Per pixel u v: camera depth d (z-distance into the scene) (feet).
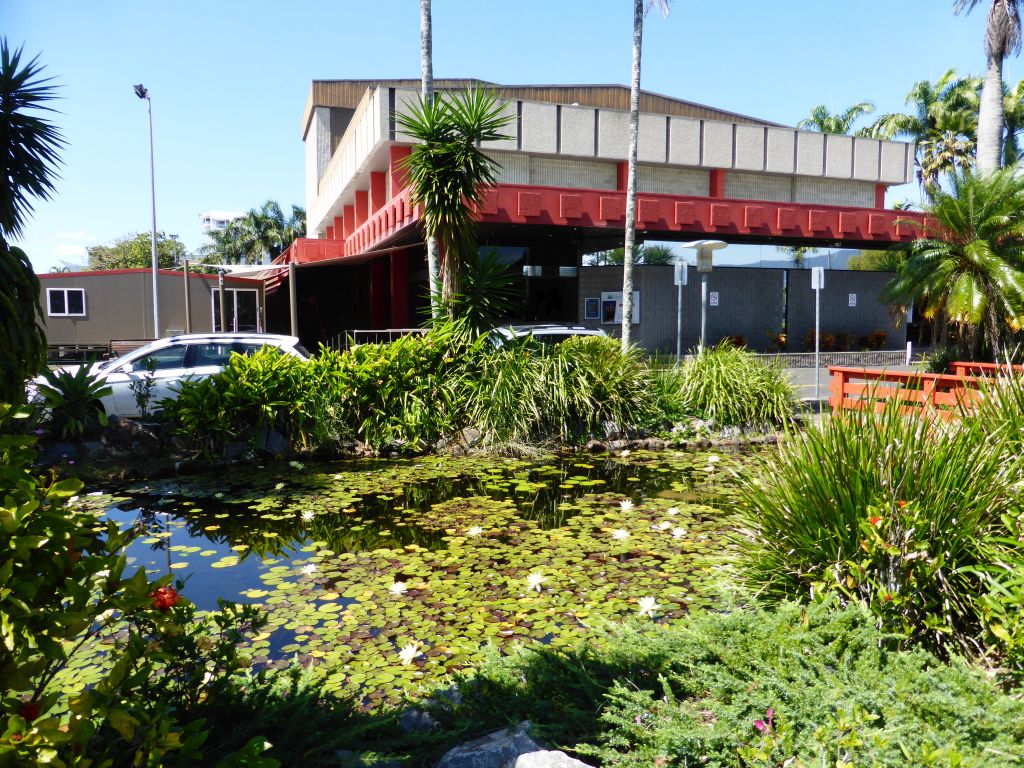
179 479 25.73
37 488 5.29
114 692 5.38
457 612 13.98
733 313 76.69
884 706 7.43
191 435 27.94
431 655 12.12
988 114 62.08
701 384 34.63
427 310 34.86
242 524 20.35
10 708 4.62
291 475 26.45
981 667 9.64
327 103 122.62
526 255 76.02
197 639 7.63
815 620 9.48
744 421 33.76
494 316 34.71
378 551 17.69
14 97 16.40
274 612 13.92
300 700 7.95
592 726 8.25
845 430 11.96
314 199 130.31
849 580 10.41
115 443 26.89
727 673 8.57
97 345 70.64
